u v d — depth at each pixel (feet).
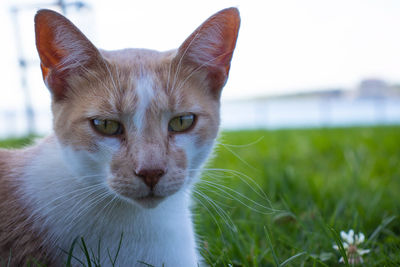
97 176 1.02
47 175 1.04
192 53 1.06
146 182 0.97
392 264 1.07
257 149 2.59
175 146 1.02
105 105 0.99
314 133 3.59
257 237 1.28
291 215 1.32
